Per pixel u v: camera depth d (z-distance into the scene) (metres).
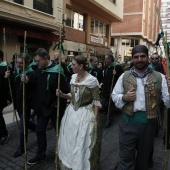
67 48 14.45
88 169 2.90
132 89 2.45
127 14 31.58
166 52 2.57
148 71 2.48
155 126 2.56
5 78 4.27
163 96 2.47
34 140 4.64
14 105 4.18
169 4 39.78
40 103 3.54
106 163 3.71
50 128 5.35
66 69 5.76
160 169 3.54
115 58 6.04
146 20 33.47
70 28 14.80
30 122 4.16
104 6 17.61
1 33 9.95
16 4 9.94
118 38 32.41
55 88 3.51
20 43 11.08
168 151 4.23
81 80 3.11
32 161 3.60
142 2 30.84
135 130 2.50
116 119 6.42
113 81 5.97
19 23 10.63
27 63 3.71
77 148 2.88
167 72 2.52
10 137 4.77
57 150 3.15
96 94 3.09
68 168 2.93
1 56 4.38
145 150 2.55
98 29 19.27
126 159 2.60
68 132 3.03
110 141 4.70
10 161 3.73
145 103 2.44
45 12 11.90
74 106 3.10
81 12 16.30
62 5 13.27
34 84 3.65
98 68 6.80
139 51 2.42
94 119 3.03
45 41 12.54
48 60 3.56
